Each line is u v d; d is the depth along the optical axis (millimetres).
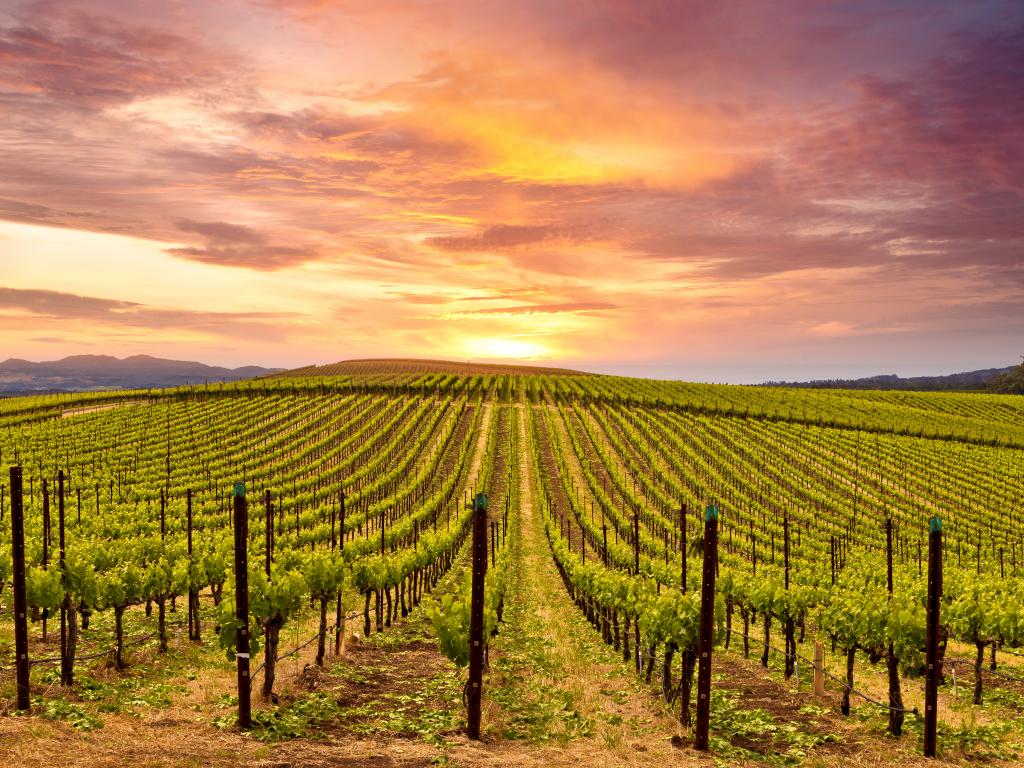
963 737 13094
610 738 12516
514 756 11477
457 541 44594
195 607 19734
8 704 11945
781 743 12727
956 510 63781
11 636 17703
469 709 12438
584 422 95875
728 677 18016
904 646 13414
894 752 12258
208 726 11789
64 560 14641
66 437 77375
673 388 129375
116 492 53625
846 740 12883
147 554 23656
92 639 18562
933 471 75188
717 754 11984
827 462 78438
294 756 10641
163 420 89812
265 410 98125
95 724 11258
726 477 72625
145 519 39188
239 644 12070
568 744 12359
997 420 115062
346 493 57875
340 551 22922
